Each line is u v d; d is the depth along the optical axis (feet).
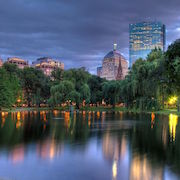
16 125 149.38
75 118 215.10
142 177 54.95
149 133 120.26
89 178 53.98
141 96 296.10
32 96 485.97
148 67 274.57
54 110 375.04
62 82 375.25
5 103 312.09
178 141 98.32
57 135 111.45
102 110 390.42
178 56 140.05
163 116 241.55
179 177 54.95
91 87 455.22
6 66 472.85
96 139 102.12
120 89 348.79
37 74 515.50
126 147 85.81
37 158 69.67
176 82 145.38
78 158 70.49
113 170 59.67
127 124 163.43
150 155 74.43
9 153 74.95
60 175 55.67
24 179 52.85
